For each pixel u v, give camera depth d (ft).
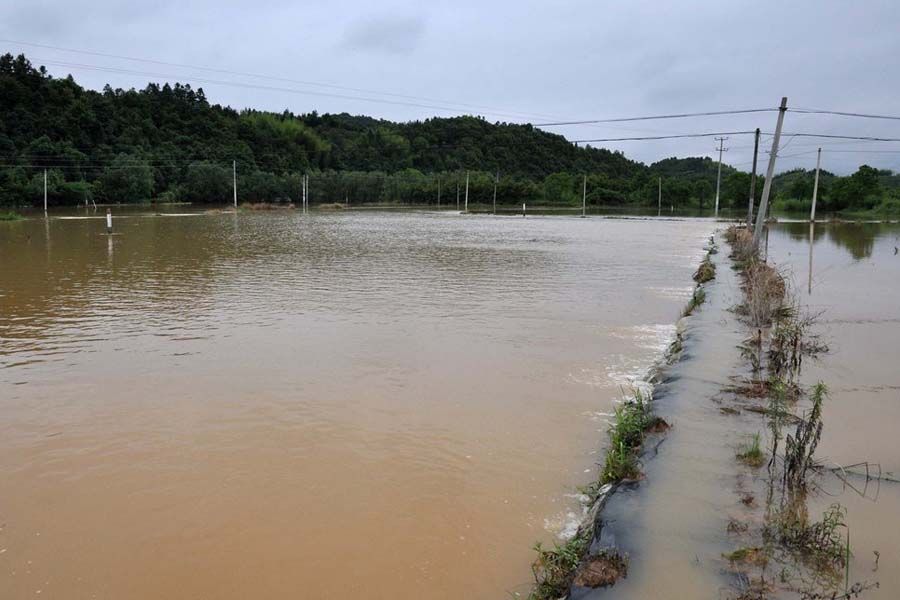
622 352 27.86
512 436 18.95
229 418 19.99
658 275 51.39
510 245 77.51
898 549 12.84
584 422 20.04
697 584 11.80
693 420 19.58
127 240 77.87
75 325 31.81
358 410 20.74
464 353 27.25
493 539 13.92
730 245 78.02
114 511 14.78
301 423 19.67
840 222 135.54
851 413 20.22
